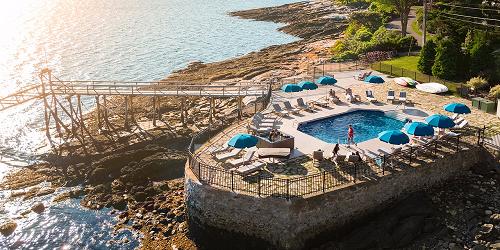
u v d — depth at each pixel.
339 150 35.34
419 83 50.94
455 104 38.16
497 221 29.84
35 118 57.72
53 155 46.66
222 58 88.69
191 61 86.06
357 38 79.50
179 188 38.81
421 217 30.55
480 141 35.91
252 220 29.88
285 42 102.19
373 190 30.98
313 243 29.94
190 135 48.50
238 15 142.00
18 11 168.50
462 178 34.50
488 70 50.16
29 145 49.66
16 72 78.75
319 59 74.50
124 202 37.59
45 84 52.44
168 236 33.06
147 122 53.00
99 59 87.62
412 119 41.44
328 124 41.66
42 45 101.88
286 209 28.81
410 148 33.72
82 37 111.00
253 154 34.16
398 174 31.81
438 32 63.47
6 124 55.81
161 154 43.84
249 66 75.69
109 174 41.84
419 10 86.69
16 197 39.69
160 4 180.38
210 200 30.80
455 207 31.69
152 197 37.84
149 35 112.94
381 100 46.62
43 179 42.50
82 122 51.56
